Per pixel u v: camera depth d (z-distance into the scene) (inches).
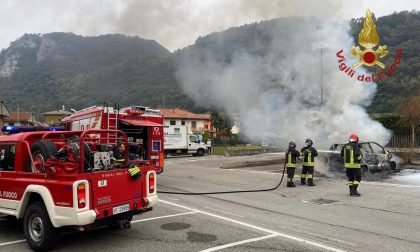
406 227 280.1
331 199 402.0
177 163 957.8
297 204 377.1
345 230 272.1
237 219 310.5
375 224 289.6
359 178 419.5
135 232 271.3
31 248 235.9
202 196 431.5
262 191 464.4
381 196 412.5
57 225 219.9
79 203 215.9
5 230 282.5
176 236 260.1
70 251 230.2
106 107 478.0
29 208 234.7
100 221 231.5
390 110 974.4
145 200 258.4
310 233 264.5
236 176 634.2
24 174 244.4
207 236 259.0
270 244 238.8
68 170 221.8
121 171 243.4
